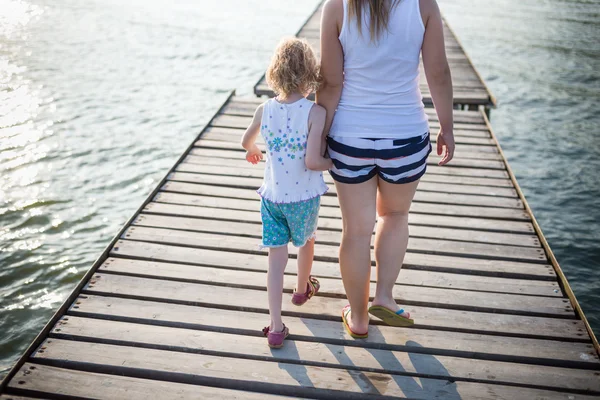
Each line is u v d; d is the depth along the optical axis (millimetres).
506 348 3061
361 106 2496
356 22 2344
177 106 10312
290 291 3496
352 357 2980
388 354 3012
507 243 4137
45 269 5672
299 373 2871
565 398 2748
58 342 3047
